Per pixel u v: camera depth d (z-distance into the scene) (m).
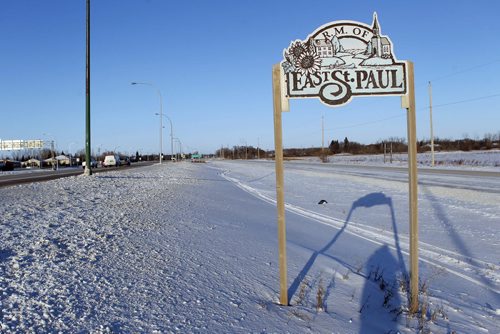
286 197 20.58
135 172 35.53
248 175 41.66
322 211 15.74
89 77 24.30
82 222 8.83
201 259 6.54
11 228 7.66
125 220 9.52
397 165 52.56
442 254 8.87
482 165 47.41
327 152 143.50
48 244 6.46
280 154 5.01
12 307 3.95
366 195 20.73
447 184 24.55
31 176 36.41
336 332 4.34
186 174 35.50
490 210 14.70
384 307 5.30
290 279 6.10
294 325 4.39
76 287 4.64
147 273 5.44
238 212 13.59
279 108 5.04
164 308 4.34
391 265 7.73
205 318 4.24
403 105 5.14
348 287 6.01
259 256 7.29
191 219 10.70
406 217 13.95
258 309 4.72
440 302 5.75
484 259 8.50
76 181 21.00
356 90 5.08
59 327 3.65
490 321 5.18
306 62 5.04
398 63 5.10
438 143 144.62
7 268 5.08
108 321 3.88
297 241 9.50
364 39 5.08
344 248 9.13
